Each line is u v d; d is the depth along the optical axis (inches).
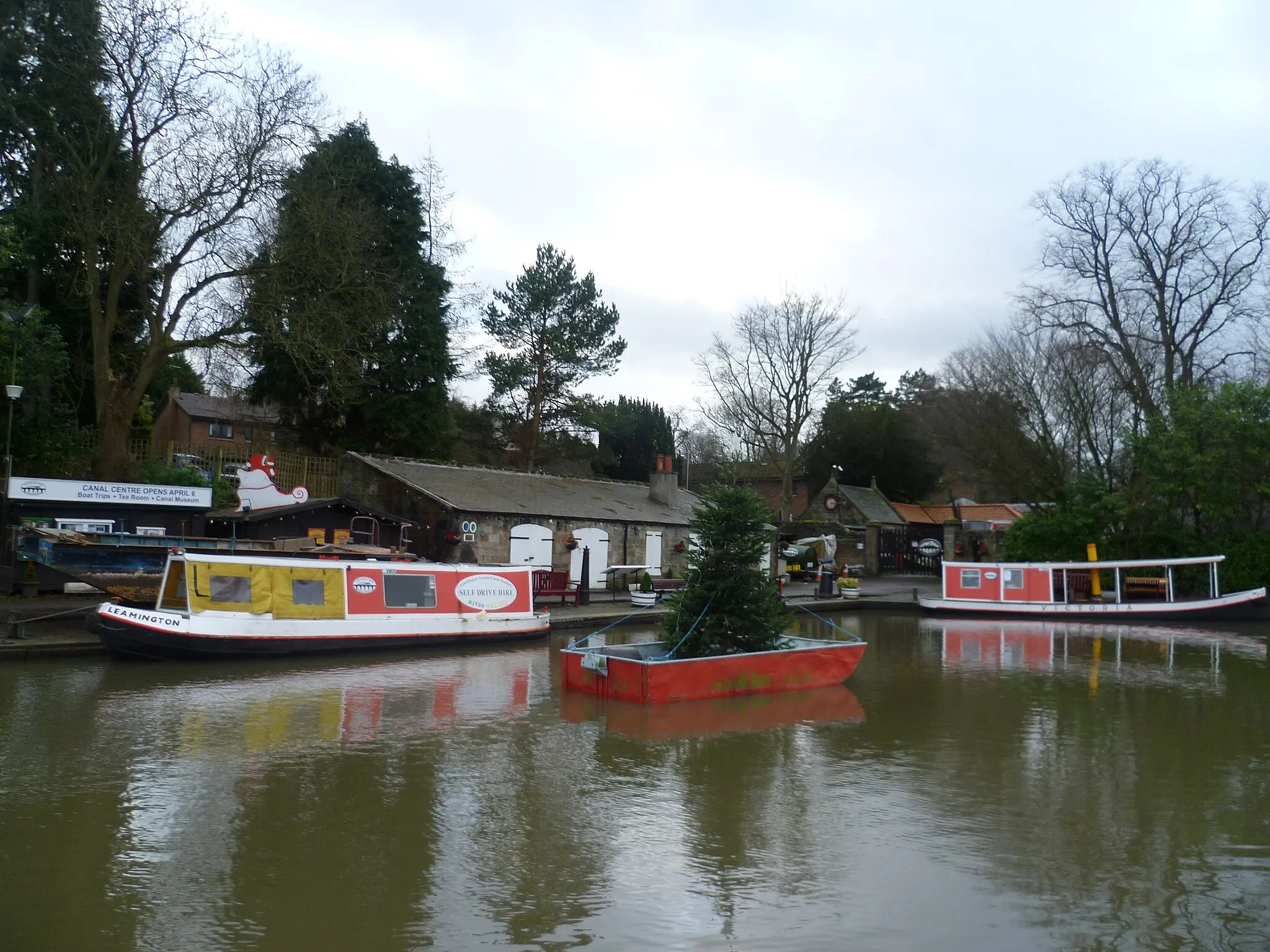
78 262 1087.0
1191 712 560.1
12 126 995.9
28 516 842.8
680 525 1443.2
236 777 379.2
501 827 326.0
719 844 312.7
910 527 2149.4
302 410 1422.2
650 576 1114.7
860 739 472.1
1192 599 1240.2
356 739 449.1
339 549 824.3
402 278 1411.2
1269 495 1301.7
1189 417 1332.4
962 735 486.3
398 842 309.0
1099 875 289.7
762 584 618.2
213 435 2098.9
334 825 324.8
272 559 687.7
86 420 1157.7
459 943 236.5
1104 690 637.3
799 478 2571.4
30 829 315.0
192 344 1020.5
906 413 2578.7
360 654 722.2
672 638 608.7
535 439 1985.7
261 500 1086.4
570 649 590.9
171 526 913.5
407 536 1150.3
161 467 1072.8
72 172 1015.6
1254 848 314.8
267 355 1320.1
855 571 1786.4
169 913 251.8
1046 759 437.7
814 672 621.6
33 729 451.2
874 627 1103.0
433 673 650.8
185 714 492.4
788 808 353.7
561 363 2025.1
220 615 656.4
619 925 248.8
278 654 682.2
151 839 307.4
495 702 548.1
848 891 274.5
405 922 247.9
